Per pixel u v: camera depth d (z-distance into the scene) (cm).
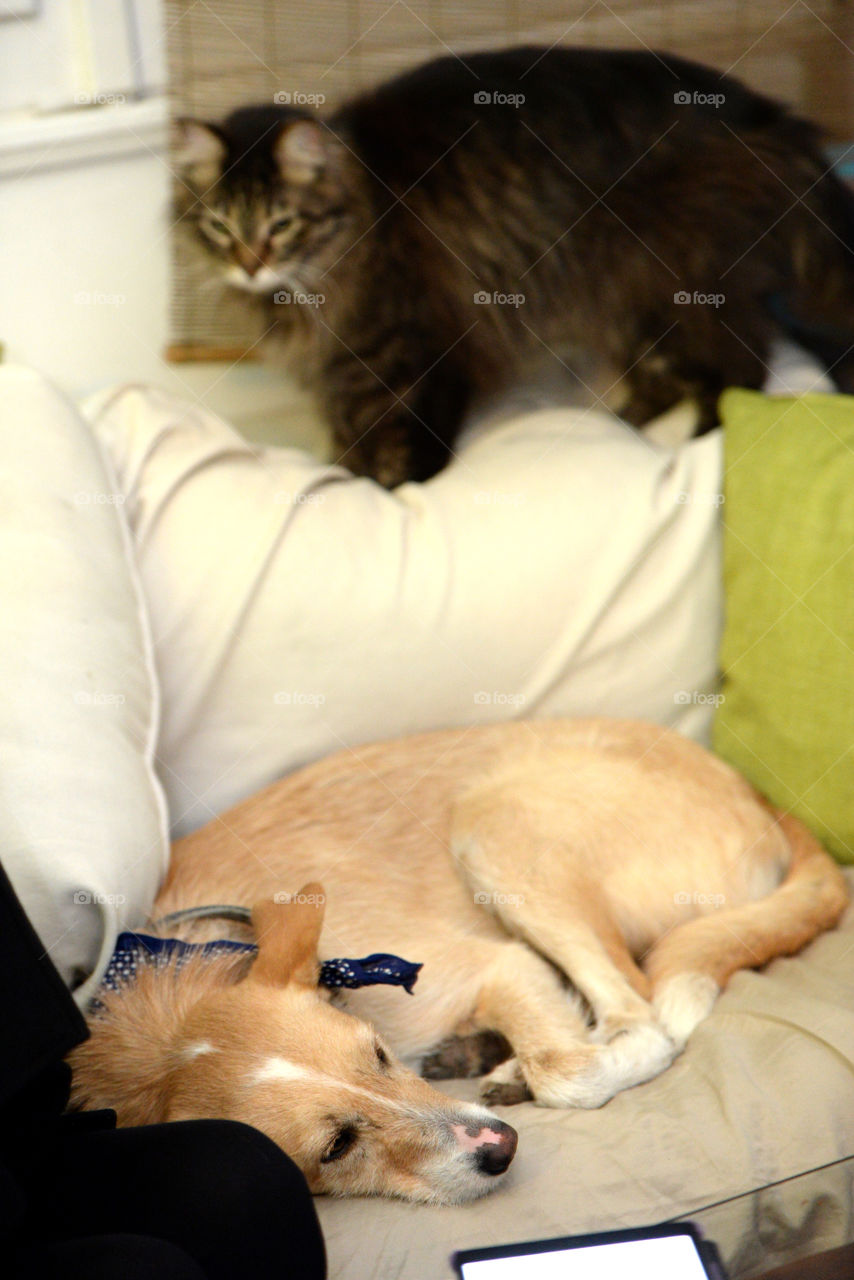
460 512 158
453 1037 132
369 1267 90
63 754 117
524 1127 111
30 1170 82
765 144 190
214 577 148
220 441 159
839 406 155
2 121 183
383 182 191
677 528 157
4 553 127
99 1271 70
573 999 131
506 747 151
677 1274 77
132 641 135
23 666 120
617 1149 102
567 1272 77
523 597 153
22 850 109
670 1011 120
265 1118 101
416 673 152
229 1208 80
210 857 136
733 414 164
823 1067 105
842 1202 85
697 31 202
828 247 190
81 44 185
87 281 195
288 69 195
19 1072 83
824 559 143
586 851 138
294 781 147
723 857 141
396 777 148
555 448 167
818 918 131
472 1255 79
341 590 150
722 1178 97
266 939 116
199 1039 107
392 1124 102
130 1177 82
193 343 203
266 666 149
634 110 189
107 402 161
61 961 112
